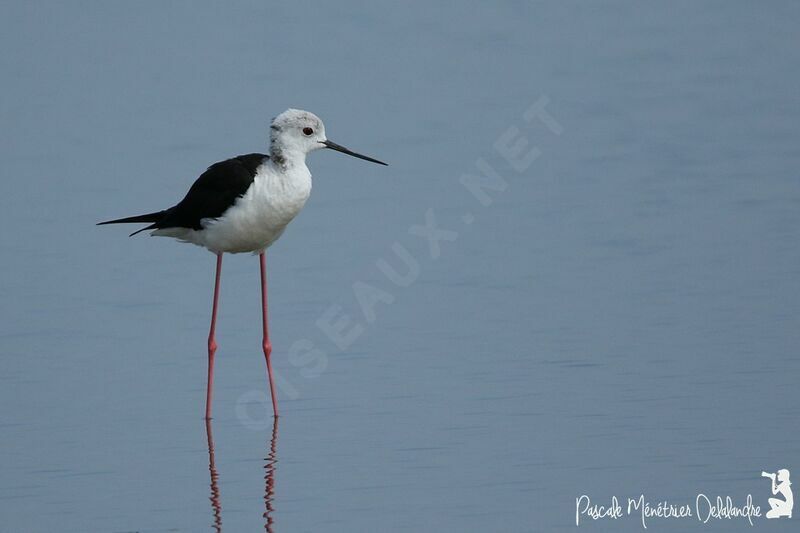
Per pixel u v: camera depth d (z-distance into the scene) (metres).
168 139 23.14
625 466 10.03
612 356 12.67
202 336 14.07
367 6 32.06
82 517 9.52
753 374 11.93
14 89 26.89
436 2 32.19
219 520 9.41
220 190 11.86
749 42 28.22
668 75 26.19
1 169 21.52
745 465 9.95
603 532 8.96
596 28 29.94
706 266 15.56
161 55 29.09
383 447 10.69
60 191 20.23
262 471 10.34
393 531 9.08
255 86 26.36
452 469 10.15
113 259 16.97
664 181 19.61
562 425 10.95
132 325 14.45
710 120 22.94
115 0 33.62
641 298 14.52
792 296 14.27
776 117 22.92
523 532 8.99
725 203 18.30
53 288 15.78
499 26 30.30
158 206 19.50
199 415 11.82
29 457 10.79
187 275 16.25
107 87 26.84
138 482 10.20
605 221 17.77
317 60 28.05
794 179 19.30
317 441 10.95
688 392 11.55
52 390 12.48
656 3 31.80
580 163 20.92
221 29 30.89
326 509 9.51
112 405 12.06
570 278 15.44
